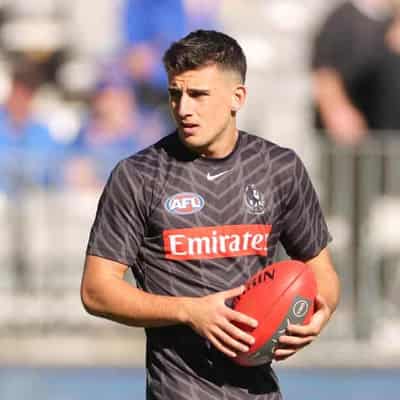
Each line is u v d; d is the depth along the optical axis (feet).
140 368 102.94
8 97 119.96
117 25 135.23
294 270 56.75
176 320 55.93
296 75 136.46
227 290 57.67
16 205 107.34
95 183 108.27
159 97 124.67
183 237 57.82
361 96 114.52
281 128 135.13
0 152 107.45
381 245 107.65
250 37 136.87
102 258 58.08
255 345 56.08
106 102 121.80
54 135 118.42
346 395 101.45
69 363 103.40
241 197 58.39
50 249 107.65
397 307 107.96
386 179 107.55
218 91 57.31
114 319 57.62
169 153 58.75
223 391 58.34
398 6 114.62
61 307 107.86
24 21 134.31
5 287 107.55
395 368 104.17
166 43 127.34
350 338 106.83
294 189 59.41
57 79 129.08
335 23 114.83
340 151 107.55
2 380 100.78
